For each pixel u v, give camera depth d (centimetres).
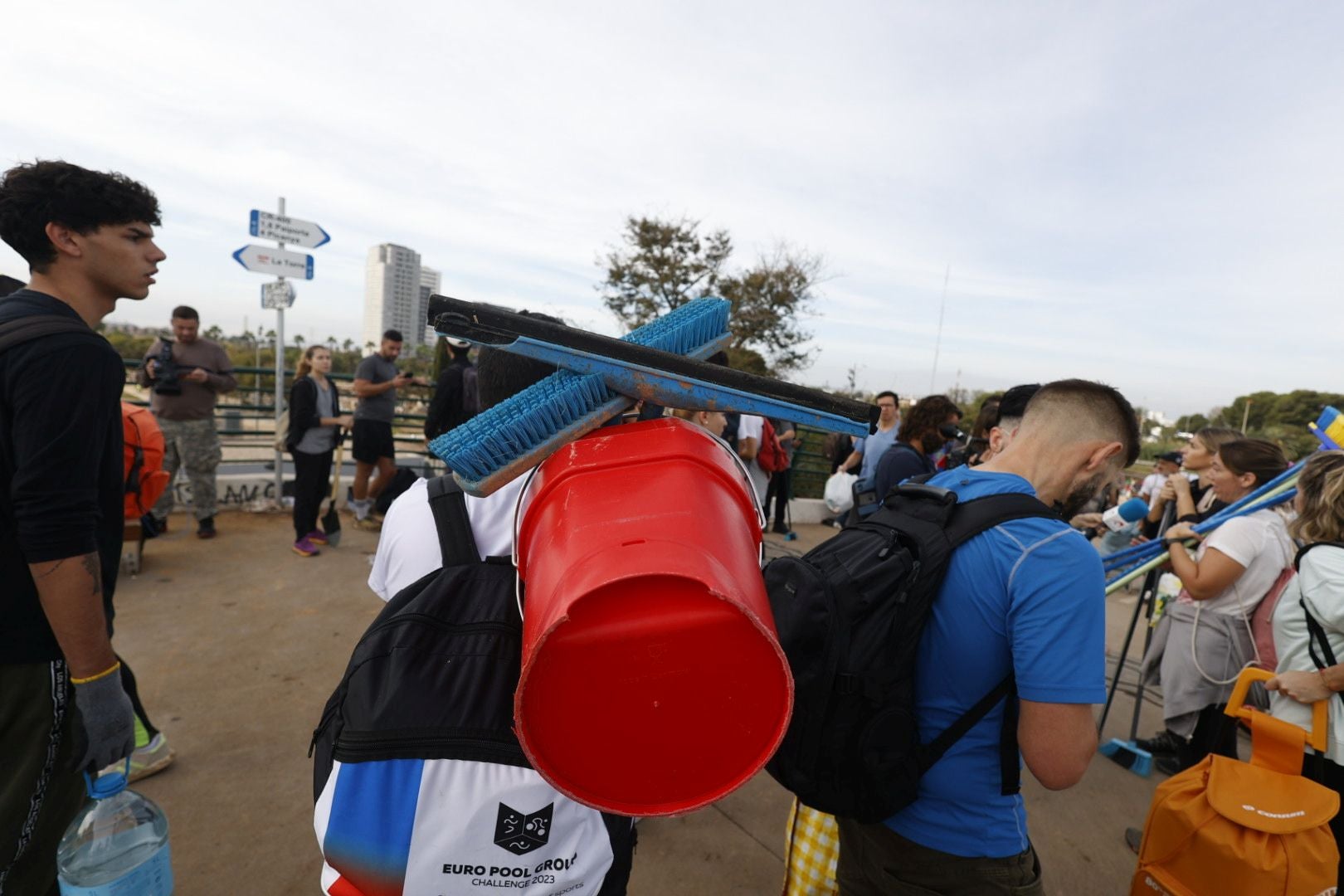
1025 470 147
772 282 2131
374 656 82
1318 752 188
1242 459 289
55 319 131
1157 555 285
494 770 77
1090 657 116
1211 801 163
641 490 70
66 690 141
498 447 74
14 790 137
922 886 133
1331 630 190
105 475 148
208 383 538
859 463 702
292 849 230
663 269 2116
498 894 79
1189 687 279
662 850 247
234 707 312
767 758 69
